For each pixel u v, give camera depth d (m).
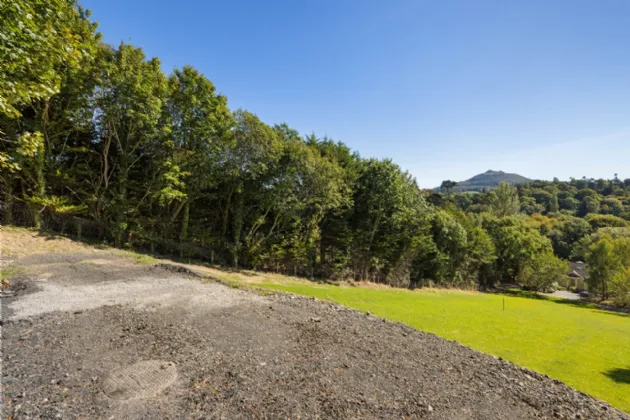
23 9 5.18
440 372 5.11
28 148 6.02
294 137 24.06
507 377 5.21
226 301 8.07
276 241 22.11
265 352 5.19
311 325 6.75
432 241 31.91
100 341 5.09
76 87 14.28
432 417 3.78
